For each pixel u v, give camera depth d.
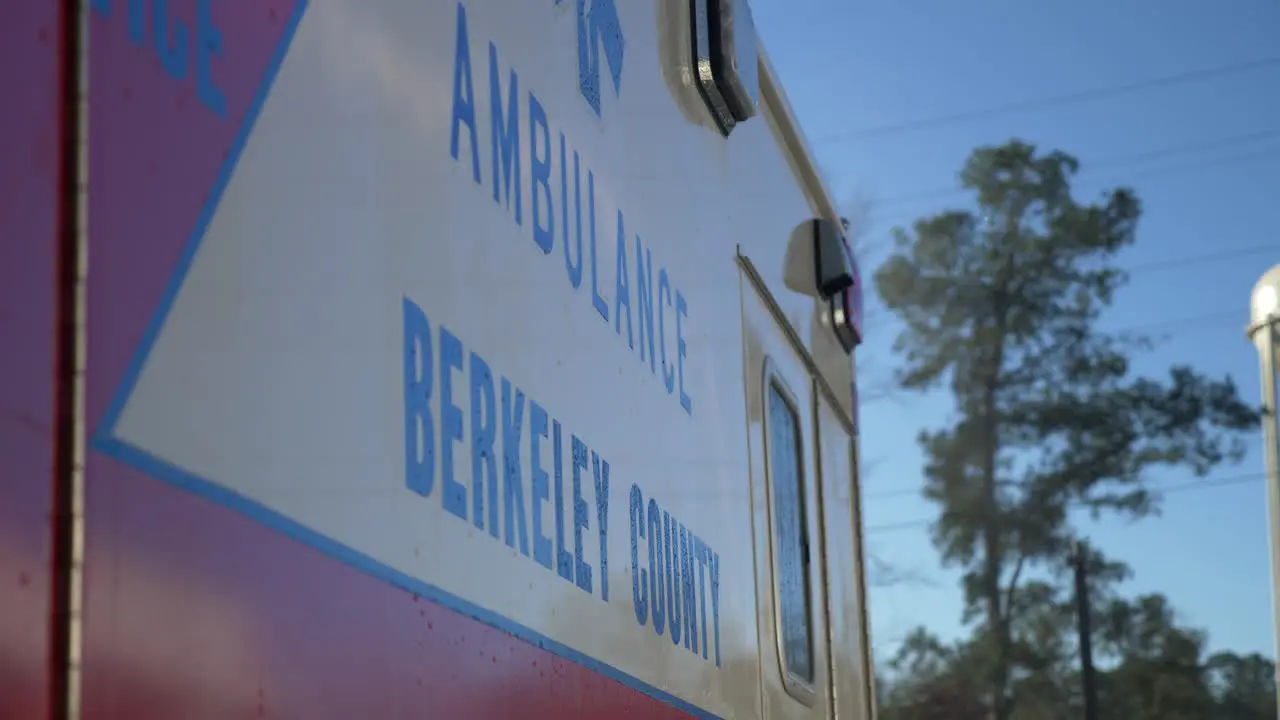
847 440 4.77
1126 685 34.75
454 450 1.64
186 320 1.16
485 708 1.65
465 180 1.75
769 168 3.86
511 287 1.88
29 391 1.00
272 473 1.25
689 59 3.03
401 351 1.52
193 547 1.14
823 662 4.00
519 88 2.00
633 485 2.36
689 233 2.95
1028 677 34.91
